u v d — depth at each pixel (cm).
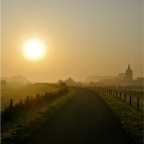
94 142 1589
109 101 4597
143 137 1738
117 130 1962
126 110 3275
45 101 4069
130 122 2323
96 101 4625
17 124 2159
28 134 1777
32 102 3241
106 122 2325
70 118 2536
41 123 2230
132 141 1627
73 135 1773
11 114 2425
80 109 3328
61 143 1553
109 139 1672
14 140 1605
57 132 1862
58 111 3075
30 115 2688
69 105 3831
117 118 2581
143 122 2345
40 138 1672
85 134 1809
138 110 3378
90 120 2428
